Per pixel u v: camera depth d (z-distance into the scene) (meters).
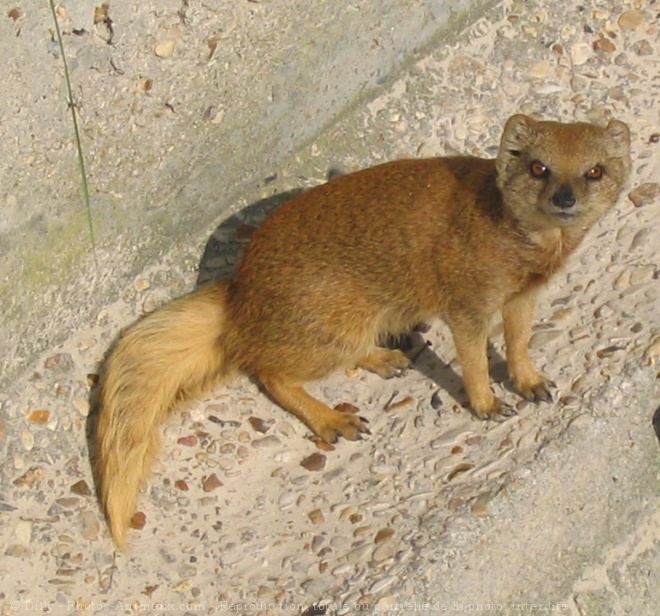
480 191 9.23
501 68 11.55
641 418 9.42
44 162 10.02
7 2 10.06
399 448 9.45
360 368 10.17
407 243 9.35
